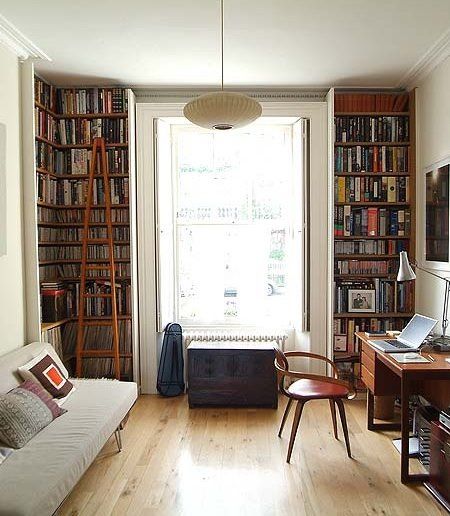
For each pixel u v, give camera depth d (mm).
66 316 4348
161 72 4039
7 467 2244
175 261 4852
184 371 4633
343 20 3086
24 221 3582
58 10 2920
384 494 2688
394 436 3488
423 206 4094
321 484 2799
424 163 4098
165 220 4602
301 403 3104
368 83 4336
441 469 2625
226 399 4117
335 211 4355
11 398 2646
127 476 2900
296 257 4641
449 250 3512
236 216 4840
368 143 4328
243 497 2660
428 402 3461
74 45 3457
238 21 3088
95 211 4363
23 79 3547
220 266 4852
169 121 4559
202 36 3316
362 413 3971
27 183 3574
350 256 4391
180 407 4160
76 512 2508
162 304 4516
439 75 3756
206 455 3186
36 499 1986
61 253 4402
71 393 3289
